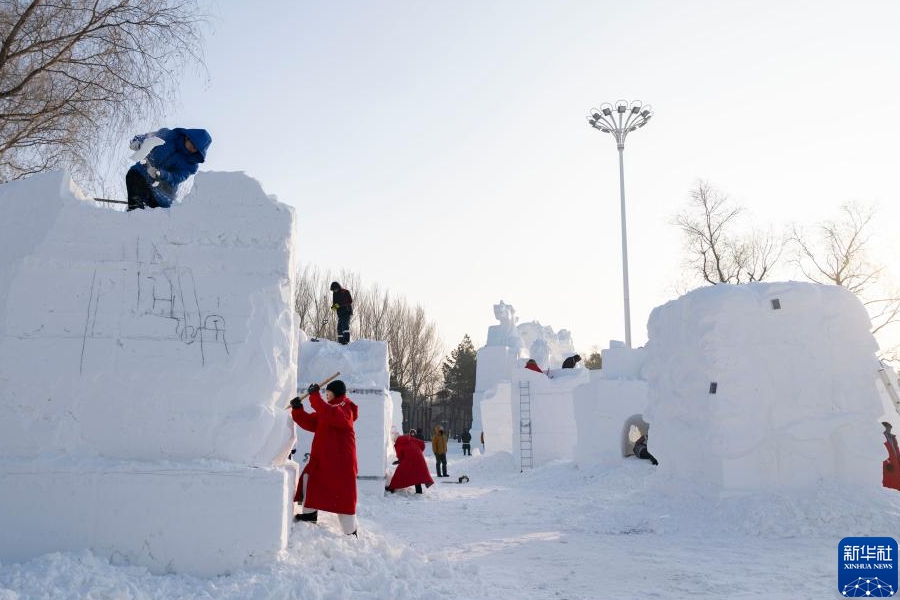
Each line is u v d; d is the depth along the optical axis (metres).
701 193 35.50
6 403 5.04
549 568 6.28
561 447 22.48
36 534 4.84
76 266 5.30
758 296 9.53
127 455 5.12
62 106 11.31
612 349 18.48
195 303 5.39
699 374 9.89
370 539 6.29
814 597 5.21
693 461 9.98
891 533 7.67
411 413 55.12
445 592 5.00
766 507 8.42
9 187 5.50
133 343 5.24
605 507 10.49
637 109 29.38
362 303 51.78
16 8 10.88
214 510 5.00
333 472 6.32
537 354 34.12
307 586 4.62
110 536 4.89
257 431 5.32
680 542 7.76
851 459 9.04
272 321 5.54
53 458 4.98
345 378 12.70
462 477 18.16
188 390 5.24
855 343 9.42
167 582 4.63
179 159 6.39
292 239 5.78
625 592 5.33
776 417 9.16
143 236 5.44
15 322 5.14
